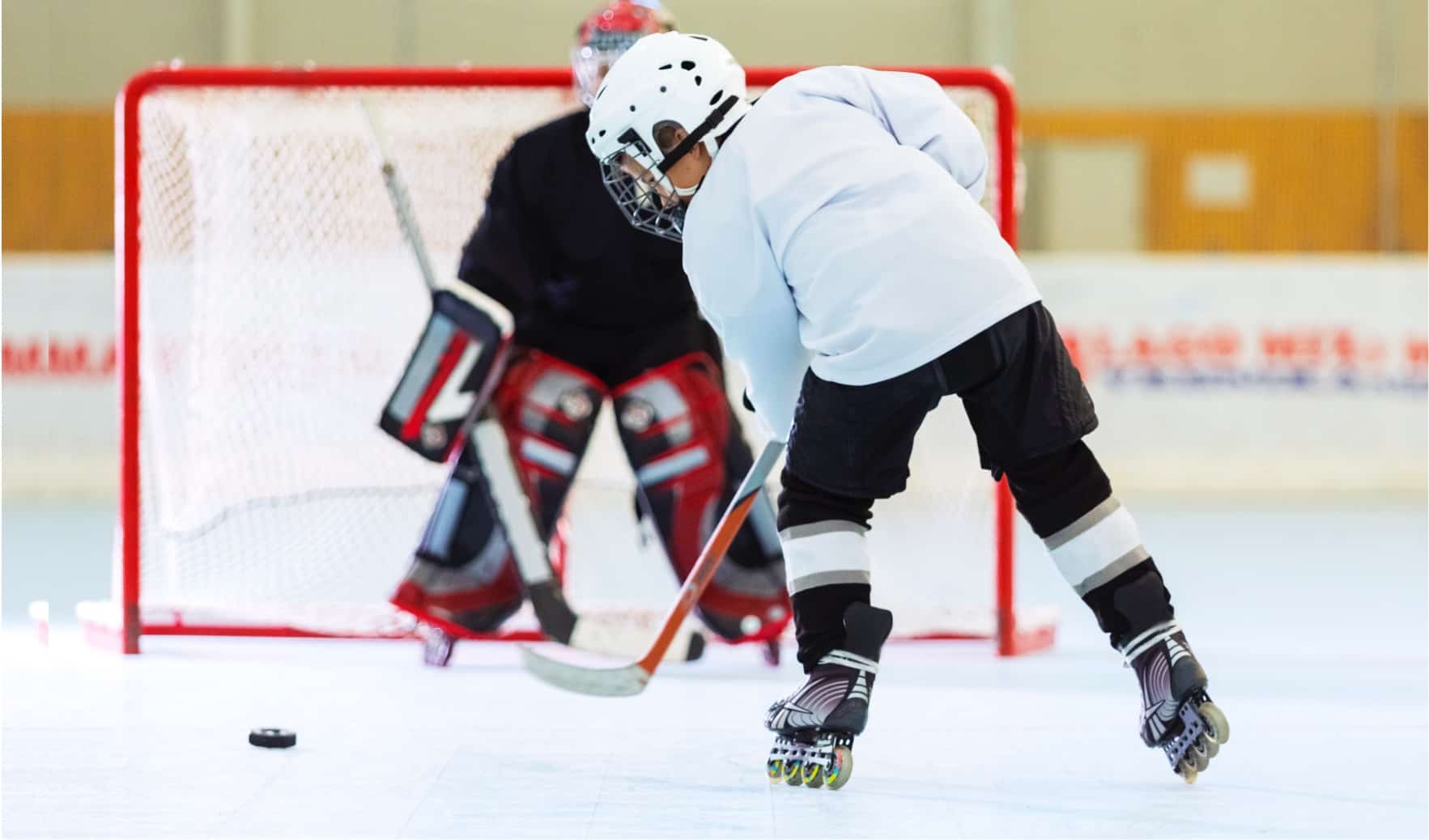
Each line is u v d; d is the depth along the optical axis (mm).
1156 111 28703
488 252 8141
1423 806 5445
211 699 7477
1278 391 20406
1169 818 5301
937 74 8945
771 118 5785
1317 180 27812
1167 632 5699
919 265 5492
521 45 28969
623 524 13867
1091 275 20328
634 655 8188
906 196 5605
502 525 8109
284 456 10195
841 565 5844
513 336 8641
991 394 5633
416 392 8062
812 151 5691
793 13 29234
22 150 25562
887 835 5109
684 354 8609
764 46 29297
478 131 10078
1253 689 7805
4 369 19656
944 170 5887
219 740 6547
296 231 10102
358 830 5156
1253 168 28031
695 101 5859
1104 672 8391
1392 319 20391
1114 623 5797
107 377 19656
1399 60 28547
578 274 8328
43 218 25547
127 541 8922
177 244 9906
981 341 5492
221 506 10094
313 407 10234
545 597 8039
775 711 5867
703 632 8828
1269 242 27938
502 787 5750
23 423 19703
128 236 9156
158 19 27875
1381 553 14969
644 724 6945
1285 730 6777
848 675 5758
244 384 10148
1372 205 27672
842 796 5633
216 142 9945
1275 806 5445
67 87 27656
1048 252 28469
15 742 6484
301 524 11883
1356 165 27719
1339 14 28594
